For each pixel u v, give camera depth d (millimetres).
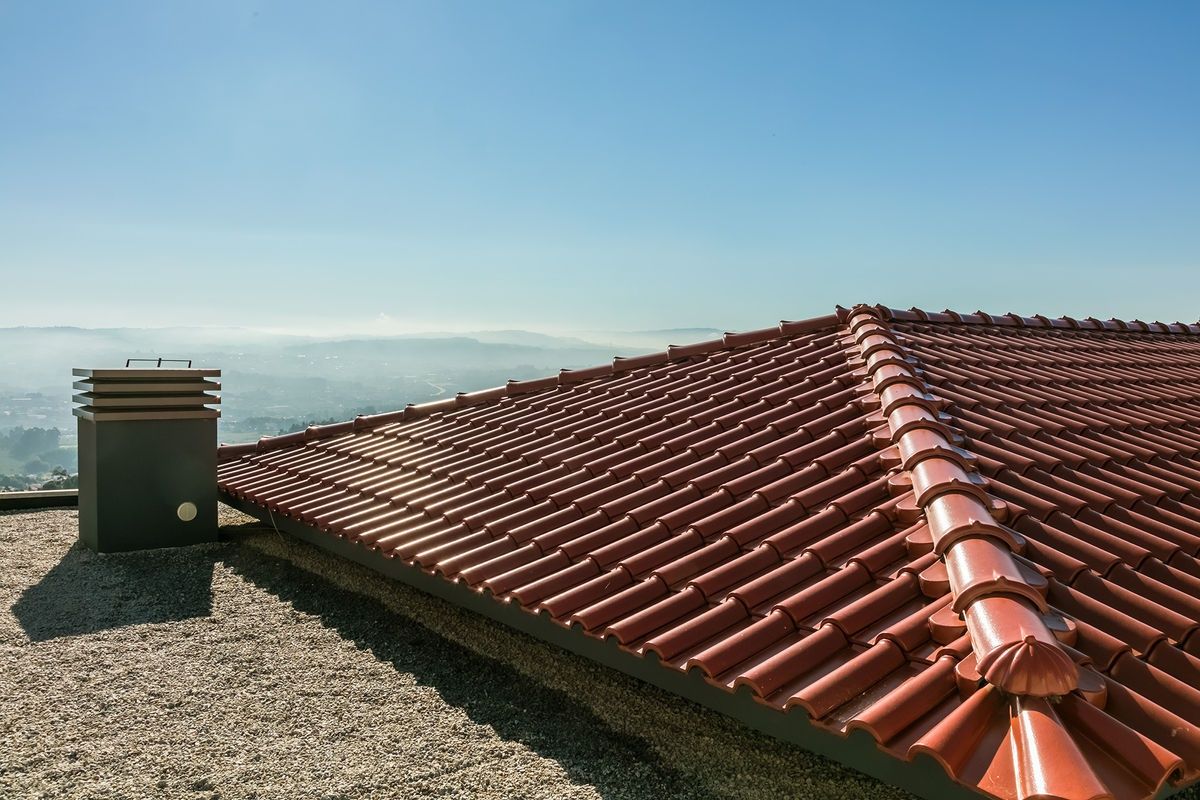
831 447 6570
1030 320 12117
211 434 9617
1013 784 2754
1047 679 3098
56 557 9047
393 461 9273
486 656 6348
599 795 4426
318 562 8734
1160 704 3465
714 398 8641
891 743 3133
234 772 4719
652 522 6059
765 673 3707
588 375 11094
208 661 6332
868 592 4430
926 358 8656
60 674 6086
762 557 4996
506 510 6953
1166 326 13758
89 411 9109
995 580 3832
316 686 5875
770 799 4340
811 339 10266
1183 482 6387
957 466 5410
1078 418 7637
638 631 4445
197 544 9562
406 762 4805
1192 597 4387
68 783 4605
